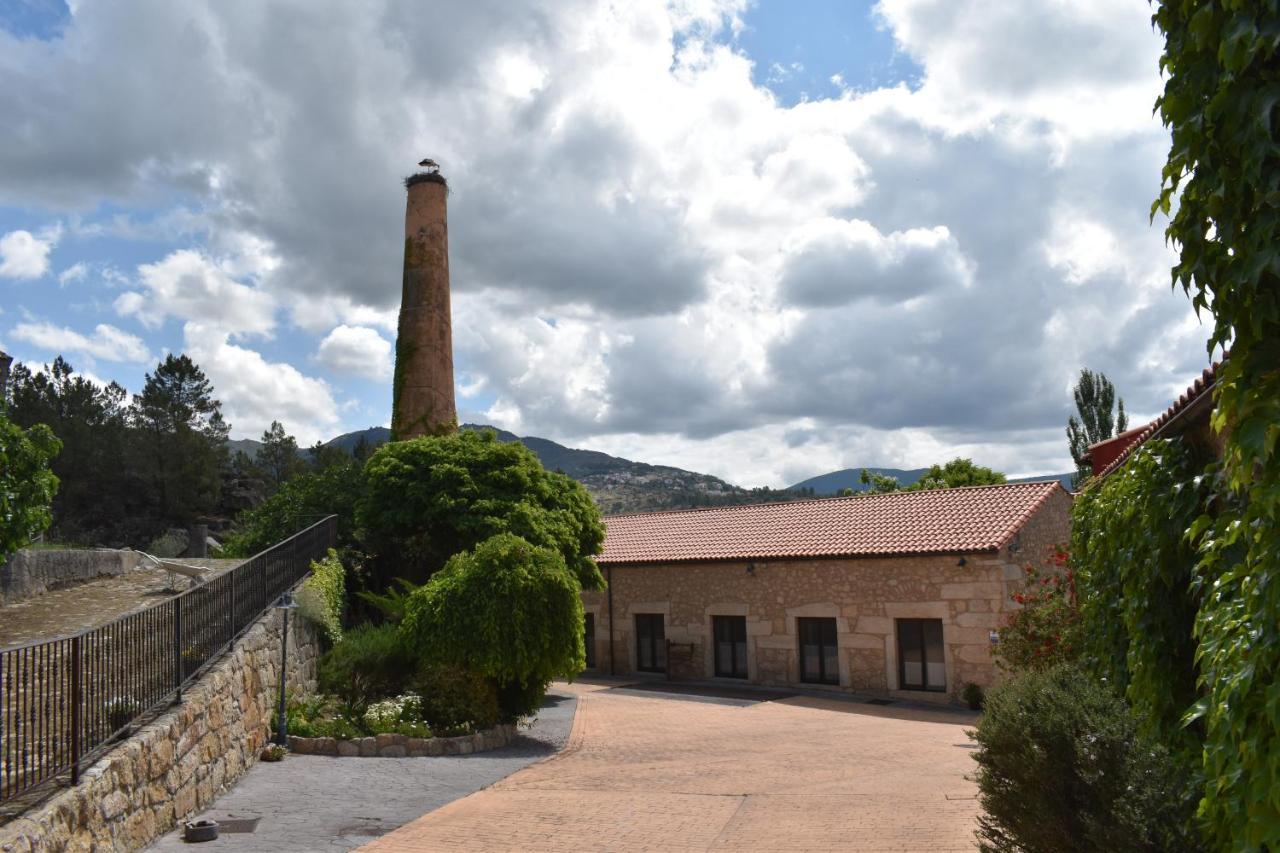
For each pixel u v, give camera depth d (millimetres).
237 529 39406
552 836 9219
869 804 9930
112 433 47312
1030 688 6457
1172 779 5367
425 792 11594
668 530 29938
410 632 16672
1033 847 6012
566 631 16609
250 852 8484
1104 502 7312
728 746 15680
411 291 32375
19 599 14828
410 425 31359
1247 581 3879
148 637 9289
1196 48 3816
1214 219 3768
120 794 7996
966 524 22719
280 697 13875
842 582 23469
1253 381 3658
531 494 22688
